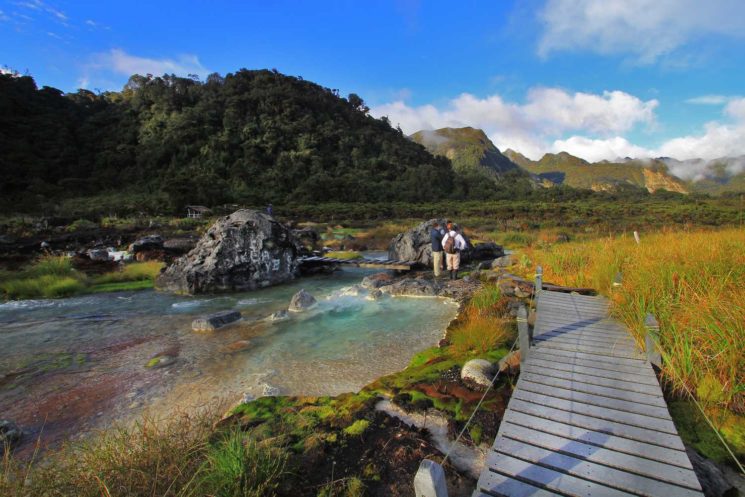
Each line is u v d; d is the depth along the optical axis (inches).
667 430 149.6
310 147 4357.8
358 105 6604.3
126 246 930.1
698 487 120.7
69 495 118.0
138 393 225.9
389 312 386.3
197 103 4552.2
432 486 95.6
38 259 692.7
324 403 195.9
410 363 259.0
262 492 128.8
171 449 139.4
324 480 140.4
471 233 1184.8
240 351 288.7
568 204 2501.2
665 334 212.1
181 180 2277.3
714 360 184.5
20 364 269.9
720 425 159.8
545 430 152.2
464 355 249.8
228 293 502.3
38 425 193.6
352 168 4224.9
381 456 153.2
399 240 692.1
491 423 169.9
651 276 287.0
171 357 278.2
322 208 2368.4
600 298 357.1
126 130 3981.3
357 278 595.2
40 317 386.3
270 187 3351.4
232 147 3941.9
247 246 530.6
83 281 542.3
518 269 536.4
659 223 1467.8
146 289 524.1
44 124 3585.1
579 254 505.4
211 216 2053.4
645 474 127.3
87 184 3078.2
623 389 181.5
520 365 209.0
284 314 372.8
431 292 452.8
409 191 3587.6
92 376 249.9
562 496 120.3
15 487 120.0
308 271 637.9
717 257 302.4
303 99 5280.5
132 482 123.6
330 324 350.3
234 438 145.3
